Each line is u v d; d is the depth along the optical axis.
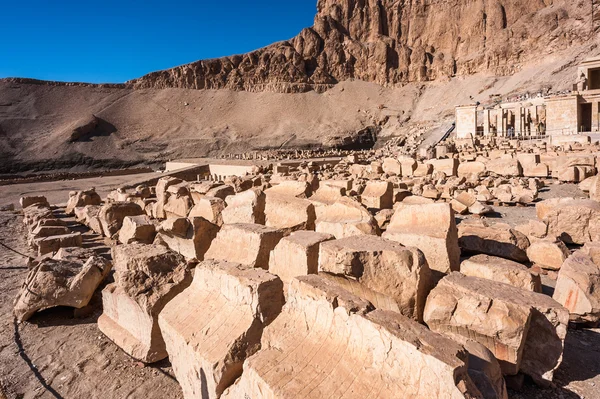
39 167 58.91
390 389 2.87
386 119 82.19
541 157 18.33
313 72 98.12
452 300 4.09
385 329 3.02
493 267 5.22
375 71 97.50
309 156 45.62
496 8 85.50
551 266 6.89
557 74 60.75
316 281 3.83
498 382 3.23
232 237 6.38
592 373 4.16
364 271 4.50
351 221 7.19
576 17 70.62
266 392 3.13
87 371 4.85
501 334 3.76
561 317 3.89
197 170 36.25
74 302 6.21
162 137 74.56
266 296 4.04
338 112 87.31
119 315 5.60
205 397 3.79
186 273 5.51
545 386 3.94
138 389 4.49
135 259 5.56
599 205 8.29
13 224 15.26
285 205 8.04
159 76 95.44
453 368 2.59
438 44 95.06
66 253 7.56
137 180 33.41
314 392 3.03
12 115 73.62
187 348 4.11
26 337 5.75
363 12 103.88
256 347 3.88
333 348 3.33
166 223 8.06
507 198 13.04
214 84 96.06
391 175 18.77
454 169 19.09
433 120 70.44
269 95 92.94
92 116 73.25
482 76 80.19
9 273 8.78
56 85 86.94
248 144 71.19
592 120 34.09
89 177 42.00
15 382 4.68
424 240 5.89
